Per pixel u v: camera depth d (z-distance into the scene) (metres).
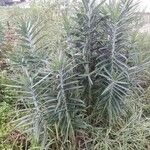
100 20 2.68
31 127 2.92
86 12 2.63
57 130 2.77
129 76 2.85
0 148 2.99
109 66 2.79
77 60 2.77
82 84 2.87
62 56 2.59
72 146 2.89
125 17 2.63
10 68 3.45
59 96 2.61
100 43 2.80
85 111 2.93
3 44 3.78
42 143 2.81
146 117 3.25
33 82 2.55
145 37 3.81
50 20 4.12
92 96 2.99
